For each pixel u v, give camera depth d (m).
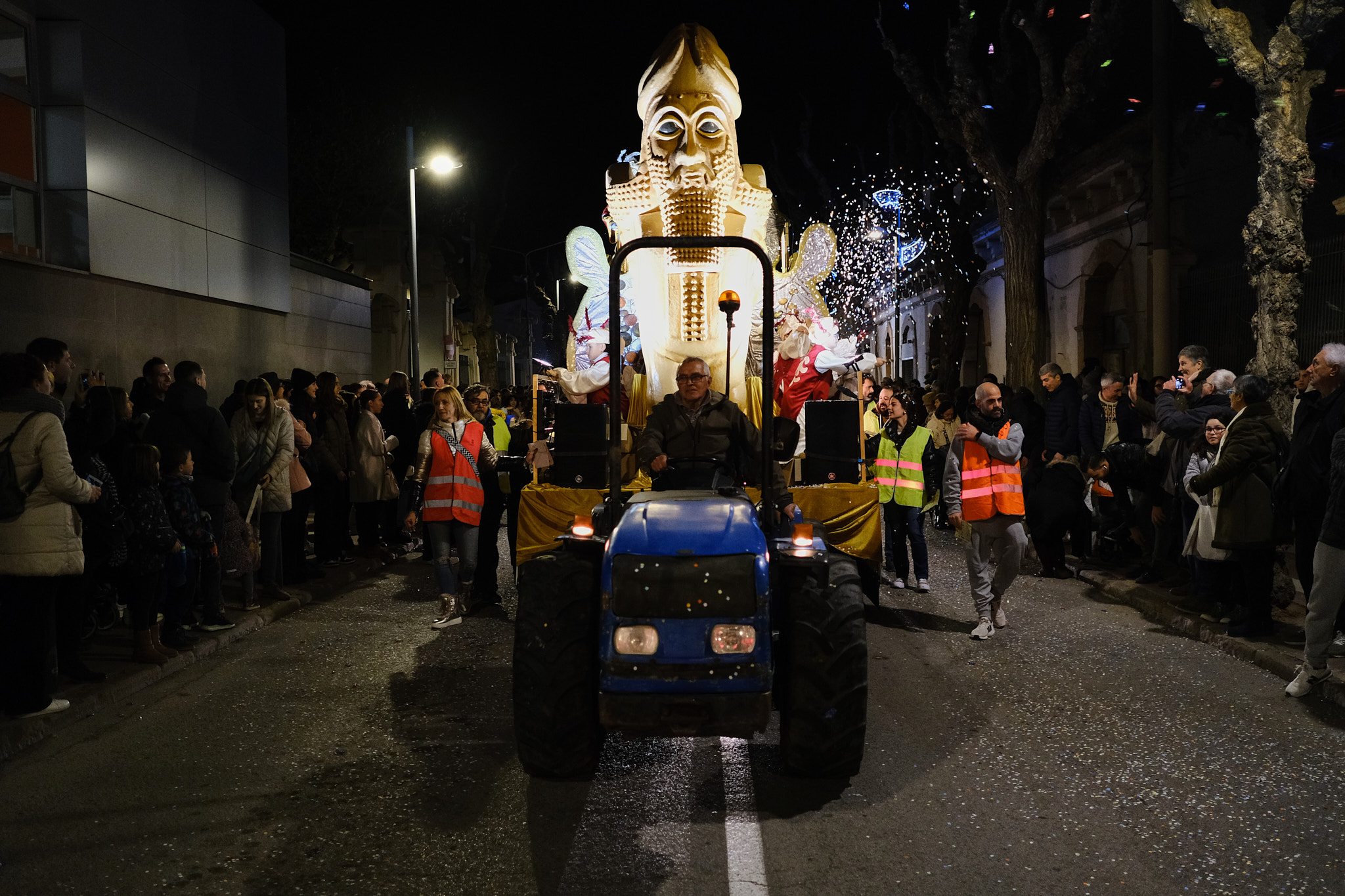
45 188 10.89
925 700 6.11
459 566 8.48
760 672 4.20
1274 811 4.40
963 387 16.88
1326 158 13.59
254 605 8.68
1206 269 14.91
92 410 6.29
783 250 7.62
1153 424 10.14
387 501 12.15
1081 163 18.38
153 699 6.28
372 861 4.02
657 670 4.20
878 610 8.75
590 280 7.57
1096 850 4.05
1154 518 9.19
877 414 12.09
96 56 11.15
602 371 7.12
